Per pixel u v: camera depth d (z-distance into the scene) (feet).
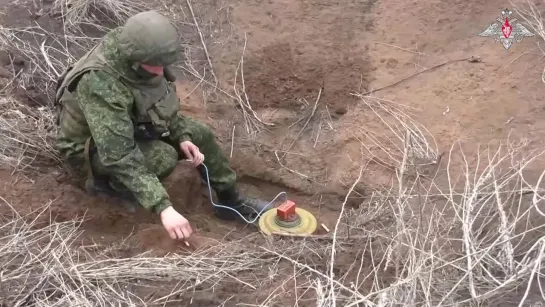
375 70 17.16
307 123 16.22
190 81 17.07
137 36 10.76
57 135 12.84
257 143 15.65
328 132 15.92
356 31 18.26
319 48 17.85
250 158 15.26
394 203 13.23
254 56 17.70
